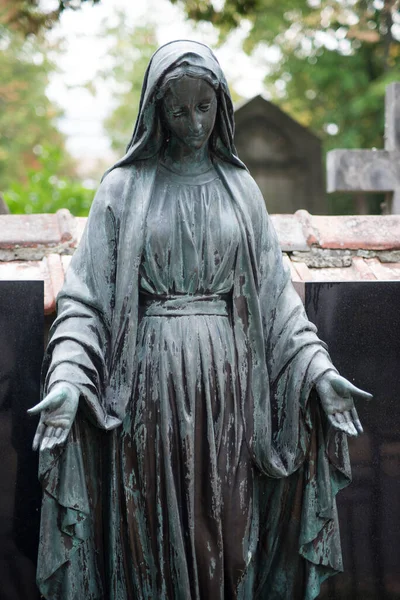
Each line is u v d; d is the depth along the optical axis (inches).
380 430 166.4
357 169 269.9
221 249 149.1
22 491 159.0
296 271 187.8
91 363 144.7
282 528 155.9
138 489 147.8
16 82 786.8
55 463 143.3
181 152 153.4
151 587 148.9
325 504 150.9
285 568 156.3
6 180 795.4
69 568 147.2
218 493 147.9
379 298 166.2
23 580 159.0
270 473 150.6
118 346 147.1
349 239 195.8
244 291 151.6
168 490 145.9
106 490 149.3
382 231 198.2
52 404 136.3
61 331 146.4
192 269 148.3
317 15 600.4
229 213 151.2
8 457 158.9
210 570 148.7
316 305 165.6
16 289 159.2
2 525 159.0
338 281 166.1
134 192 150.6
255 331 151.4
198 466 147.9
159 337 147.8
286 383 151.2
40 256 190.7
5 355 159.0
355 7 581.6
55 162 524.4
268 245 155.9
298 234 195.9
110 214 150.1
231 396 149.7
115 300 147.7
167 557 147.6
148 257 148.0
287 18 613.0
